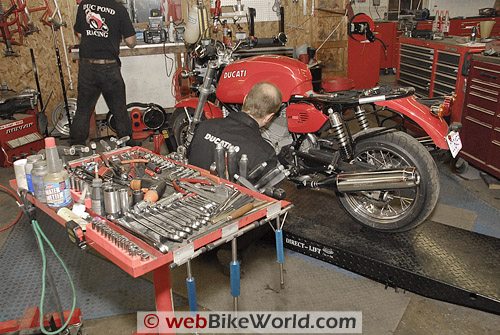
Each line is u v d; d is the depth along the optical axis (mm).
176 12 5449
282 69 2719
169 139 3951
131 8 5371
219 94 3066
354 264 2357
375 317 2117
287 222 2662
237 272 1694
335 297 2262
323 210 2828
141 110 4629
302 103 2654
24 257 2668
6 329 1907
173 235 1462
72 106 4898
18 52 5203
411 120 2502
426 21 6277
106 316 2154
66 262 2602
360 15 5203
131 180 1922
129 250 1381
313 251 2492
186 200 1752
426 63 4227
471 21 6281
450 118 3773
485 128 3414
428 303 2209
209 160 2143
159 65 5270
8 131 4066
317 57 5785
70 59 5316
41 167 1715
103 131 4895
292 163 2678
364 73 5805
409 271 2172
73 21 5191
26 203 1643
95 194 1643
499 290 2018
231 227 1562
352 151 2512
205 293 2301
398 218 2447
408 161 2348
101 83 3922
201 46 3510
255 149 2045
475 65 3459
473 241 2439
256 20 5734
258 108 2156
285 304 2213
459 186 3479
